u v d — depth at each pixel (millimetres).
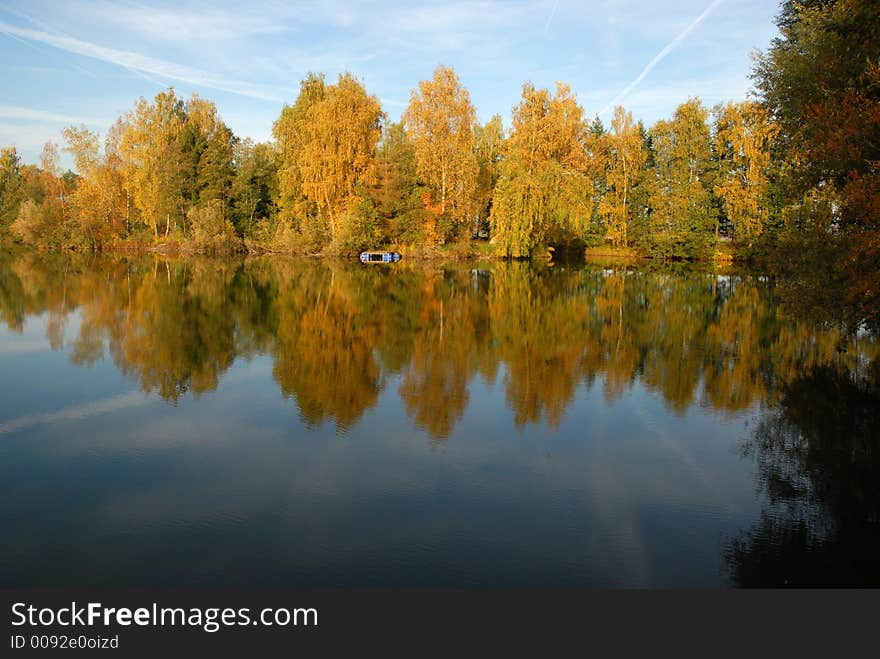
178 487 10102
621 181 65438
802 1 19703
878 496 9992
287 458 11328
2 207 80625
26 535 8586
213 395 15234
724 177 58500
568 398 15305
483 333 23719
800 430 13031
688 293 36688
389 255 60062
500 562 8016
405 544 8406
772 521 9156
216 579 7641
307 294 34875
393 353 20109
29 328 23453
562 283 42062
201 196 67938
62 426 12930
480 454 11641
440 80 58031
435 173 60750
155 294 33625
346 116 56906
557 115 54156
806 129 15578
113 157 72125
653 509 9516
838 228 13969
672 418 13812
